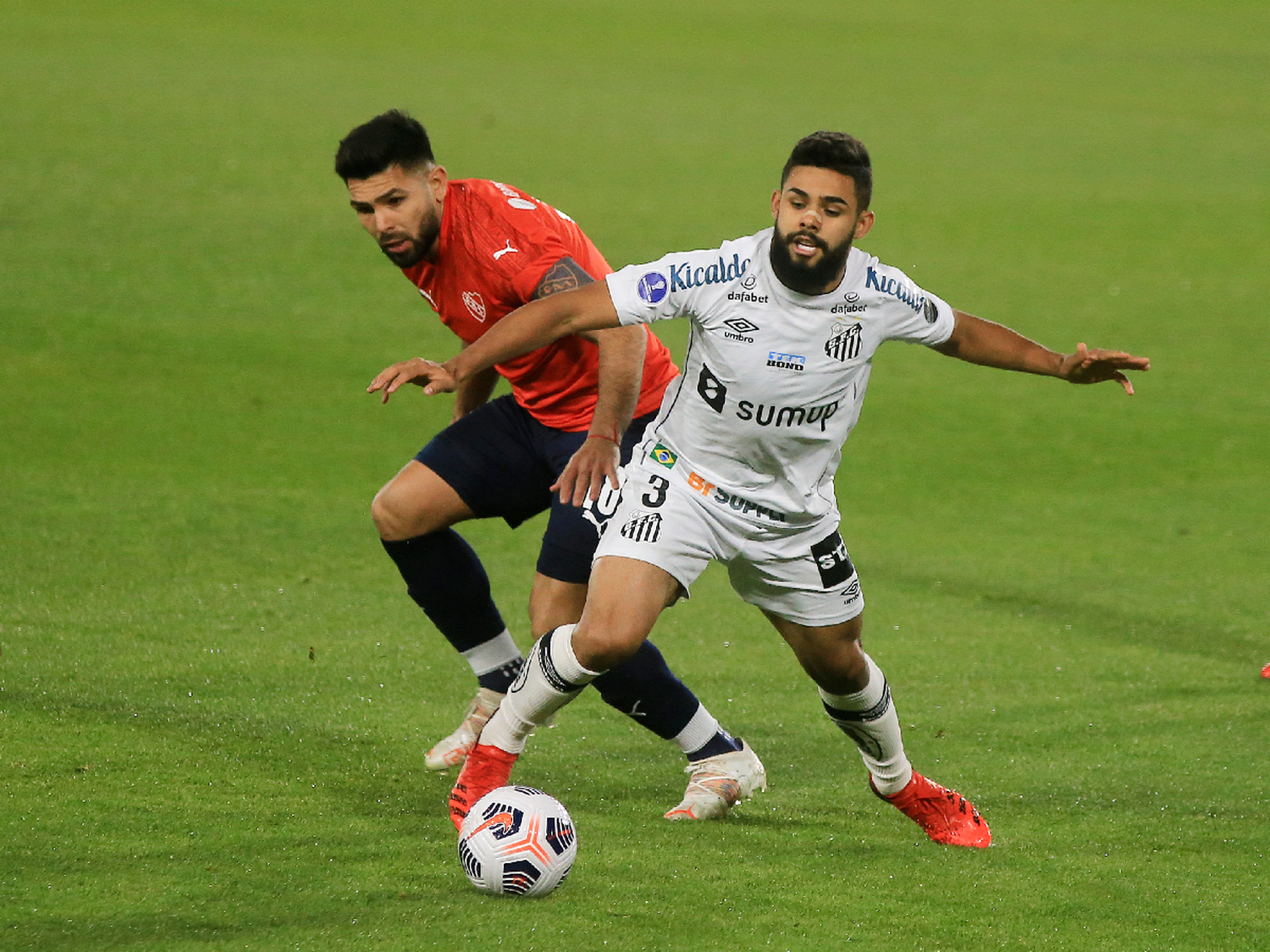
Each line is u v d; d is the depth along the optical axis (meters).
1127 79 92.50
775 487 13.11
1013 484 30.69
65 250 43.53
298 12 97.69
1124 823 14.71
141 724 15.77
